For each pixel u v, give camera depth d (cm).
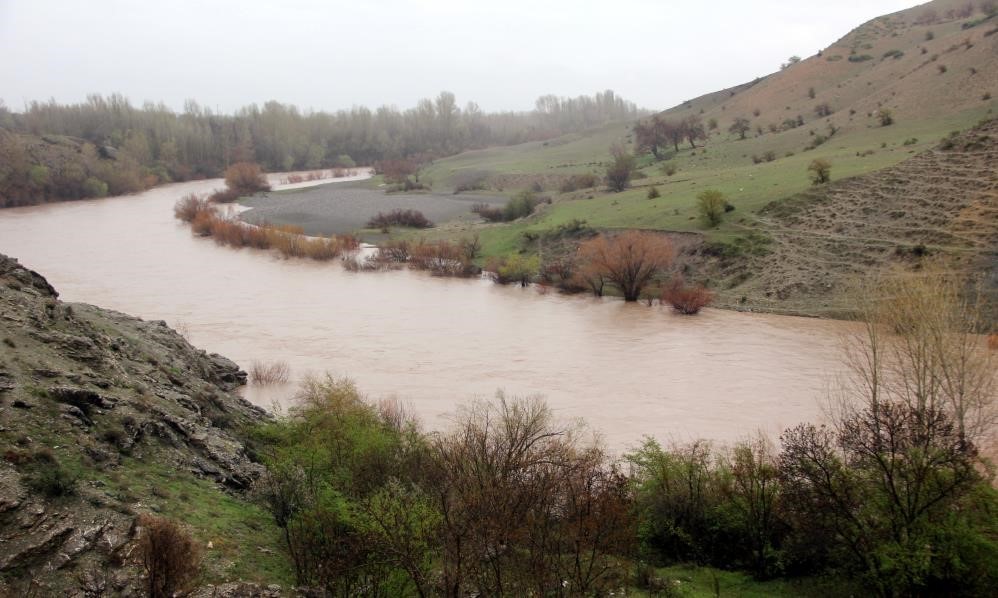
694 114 17000
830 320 5294
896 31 15638
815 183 6912
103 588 1535
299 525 1972
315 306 6262
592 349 4988
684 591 1931
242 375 4219
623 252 6334
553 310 6147
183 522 1872
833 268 5766
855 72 13688
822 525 2036
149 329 3872
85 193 13450
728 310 5850
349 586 1711
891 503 1909
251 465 2527
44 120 16825
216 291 6744
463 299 6575
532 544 1831
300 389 4025
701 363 4594
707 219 7062
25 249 8538
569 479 2102
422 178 16325
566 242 7644
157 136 17638
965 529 1798
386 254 8200
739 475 2239
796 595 1939
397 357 4831
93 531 1670
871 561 1867
